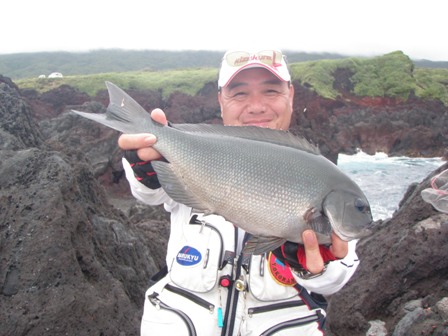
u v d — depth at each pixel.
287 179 0.60
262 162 0.61
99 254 1.48
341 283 0.72
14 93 2.60
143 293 1.59
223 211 0.62
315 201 0.59
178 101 9.84
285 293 0.72
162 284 0.77
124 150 0.69
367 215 0.60
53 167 1.36
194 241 0.75
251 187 0.61
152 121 0.64
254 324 0.72
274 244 0.60
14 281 1.15
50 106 9.00
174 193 0.63
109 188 5.68
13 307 1.12
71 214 1.31
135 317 1.32
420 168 7.35
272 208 0.60
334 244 0.60
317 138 8.45
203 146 0.63
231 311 0.72
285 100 0.86
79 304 1.16
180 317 0.71
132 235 1.84
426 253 1.44
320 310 0.74
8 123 2.28
